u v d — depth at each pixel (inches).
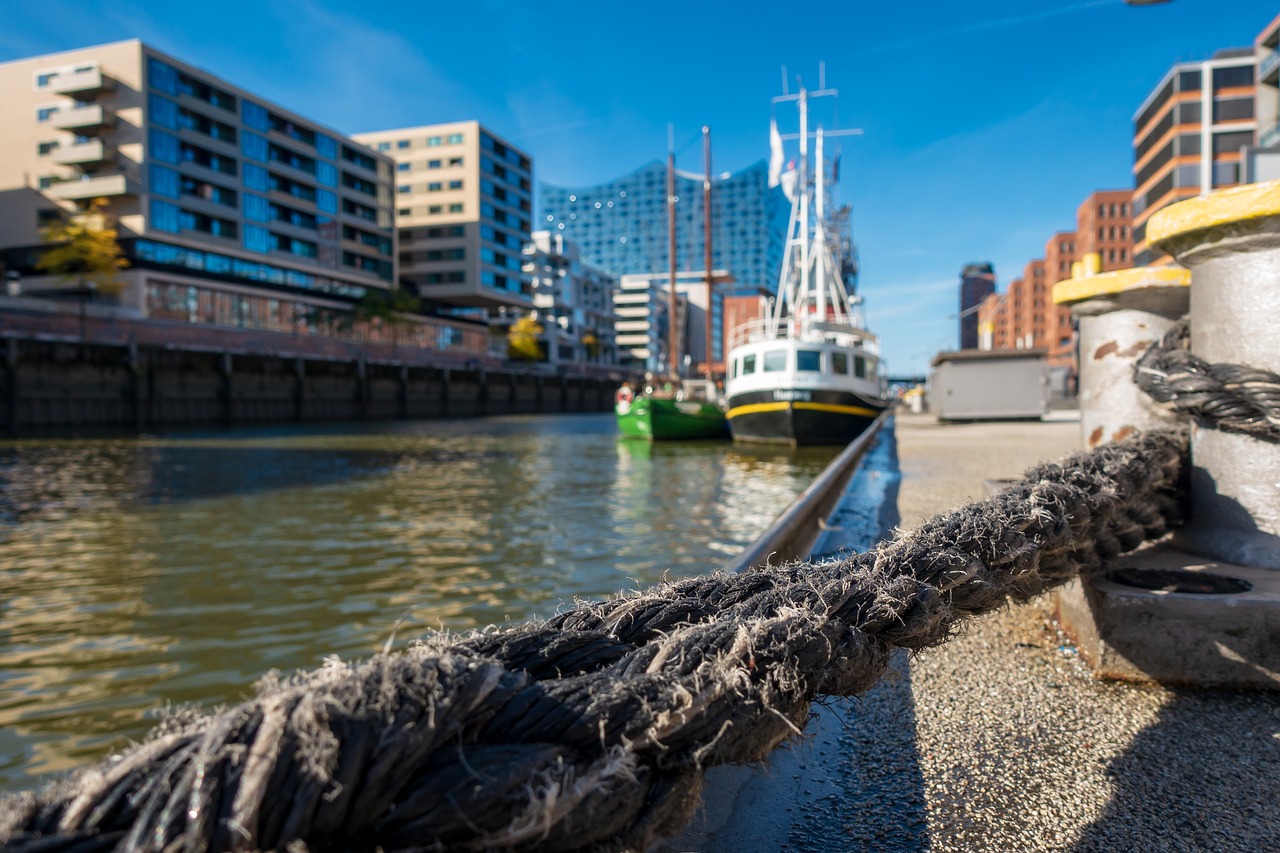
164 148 2073.1
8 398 1557.6
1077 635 94.4
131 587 300.7
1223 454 93.0
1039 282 4800.7
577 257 4271.7
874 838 56.0
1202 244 90.9
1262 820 56.5
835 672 40.4
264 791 22.2
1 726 177.6
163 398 1860.2
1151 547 101.9
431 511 509.4
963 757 68.1
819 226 1190.3
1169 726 72.2
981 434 632.4
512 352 3523.6
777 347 1040.8
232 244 2268.7
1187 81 2377.0
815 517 205.0
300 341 2393.0
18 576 320.2
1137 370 101.0
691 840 55.4
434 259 3201.3
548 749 29.0
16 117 2111.2
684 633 37.5
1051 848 54.1
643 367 4901.6
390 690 26.0
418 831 25.6
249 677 206.5
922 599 46.8
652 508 526.0
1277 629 78.5
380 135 3238.2
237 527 443.5
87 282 1940.2
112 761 24.4
